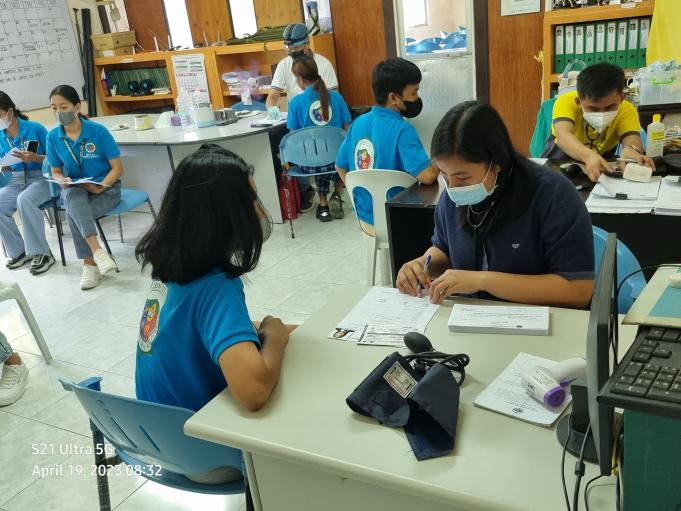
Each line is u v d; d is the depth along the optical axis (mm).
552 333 1317
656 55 3961
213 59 5859
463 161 1414
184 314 1281
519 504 860
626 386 735
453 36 5117
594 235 1645
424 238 2600
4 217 4195
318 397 1176
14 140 4289
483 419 1059
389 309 1506
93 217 3816
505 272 1578
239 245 1269
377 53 5445
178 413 1231
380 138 2713
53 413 2523
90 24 6496
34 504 2018
